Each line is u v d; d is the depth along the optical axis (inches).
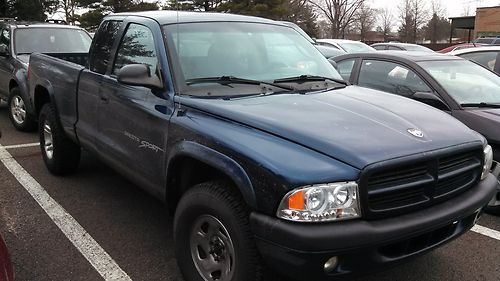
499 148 183.6
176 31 157.2
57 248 160.9
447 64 230.2
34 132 332.2
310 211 101.9
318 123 119.0
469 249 163.8
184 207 128.9
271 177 105.1
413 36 2810.0
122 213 190.5
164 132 139.2
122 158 164.7
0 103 444.5
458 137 125.9
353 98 144.3
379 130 118.8
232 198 115.9
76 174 235.8
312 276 103.3
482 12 1728.6
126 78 142.6
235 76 151.9
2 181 225.8
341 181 103.3
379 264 107.5
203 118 129.4
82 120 195.6
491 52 300.8
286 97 140.1
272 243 104.7
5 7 756.6
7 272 104.4
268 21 186.4
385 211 108.0
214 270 125.0
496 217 192.1
